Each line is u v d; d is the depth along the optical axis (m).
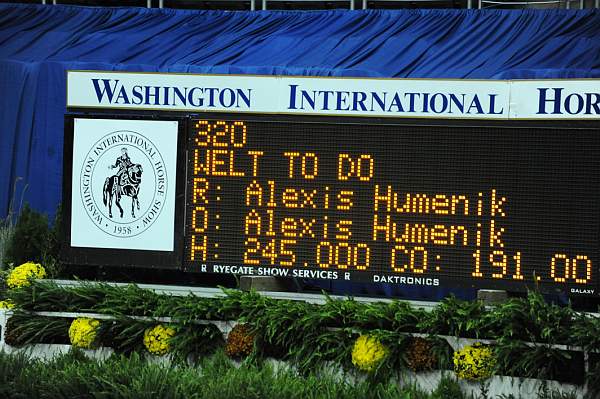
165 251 20.61
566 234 18.72
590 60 25.61
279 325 18.95
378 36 28.11
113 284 21.86
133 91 21.16
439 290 24.33
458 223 19.19
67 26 30.20
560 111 19.02
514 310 17.84
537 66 25.72
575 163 18.73
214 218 20.30
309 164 19.91
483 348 18.02
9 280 22.45
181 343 19.52
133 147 20.83
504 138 19.09
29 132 27.84
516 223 18.94
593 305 20.98
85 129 21.05
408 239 19.38
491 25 27.86
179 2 31.73
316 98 20.09
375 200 19.56
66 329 20.81
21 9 30.97
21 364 19.52
